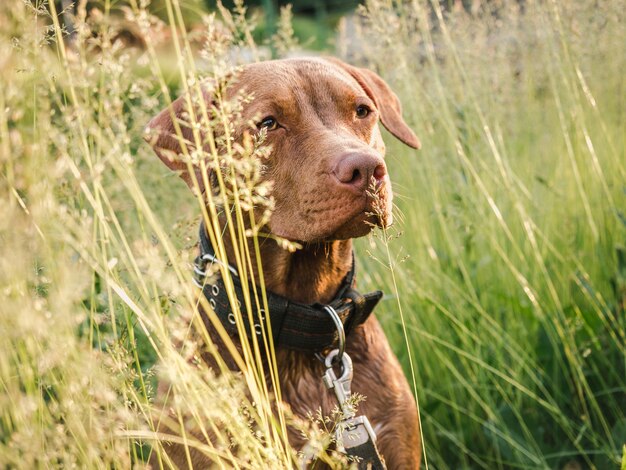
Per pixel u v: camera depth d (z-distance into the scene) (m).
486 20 1.42
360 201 0.78
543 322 1.14
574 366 1.11
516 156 1.41
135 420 0.66
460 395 1.16
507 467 1.10
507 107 1.39
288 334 0.83
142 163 1.23
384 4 1.29
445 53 1.38
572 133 1.34
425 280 1.23
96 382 0.64
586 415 1.06
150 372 0.70
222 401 0.67
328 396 0.84
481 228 1.23
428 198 1.33
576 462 1.06
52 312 0.63
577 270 1.24
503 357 1.19
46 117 0.67
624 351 1.07
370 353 0.87
